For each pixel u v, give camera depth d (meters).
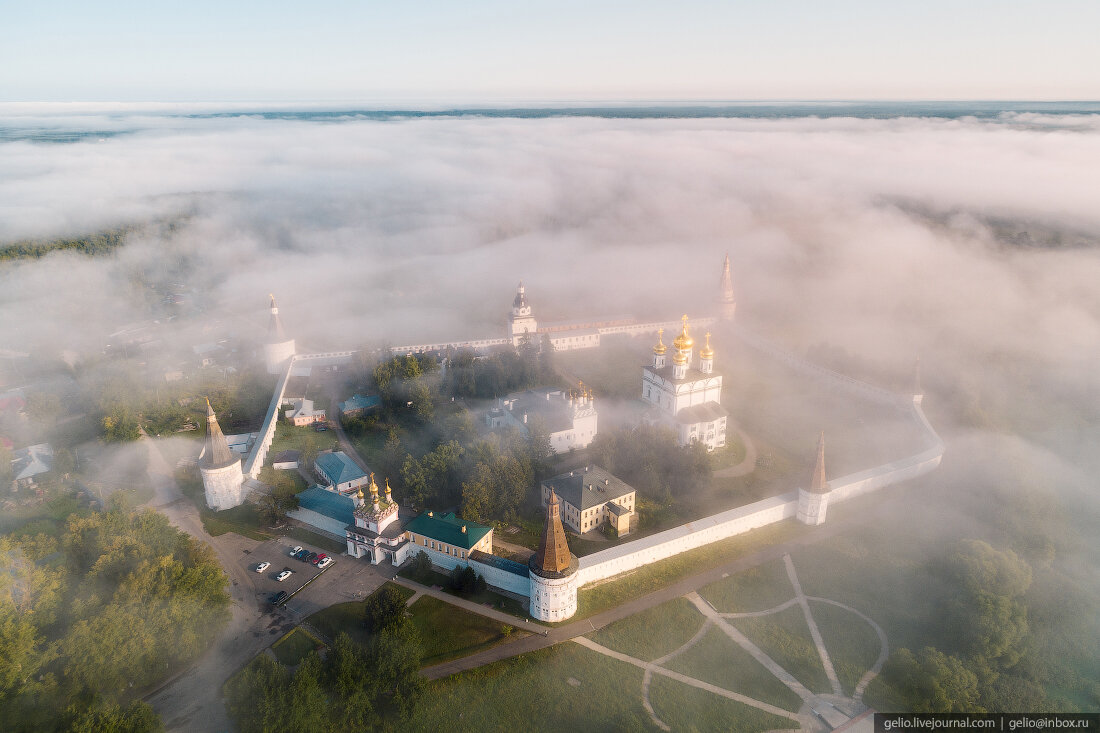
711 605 151.50
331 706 117.12
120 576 137.00
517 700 126.69
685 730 120.62
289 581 157.75
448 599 152.00
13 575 133.25
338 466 196.00
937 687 125.06
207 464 183.00
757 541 173.75
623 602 152.12
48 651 120.06
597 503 173.88
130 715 112.81
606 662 135.38
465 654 136.38
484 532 161.50
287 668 132.00
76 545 148.62
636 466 197.75
